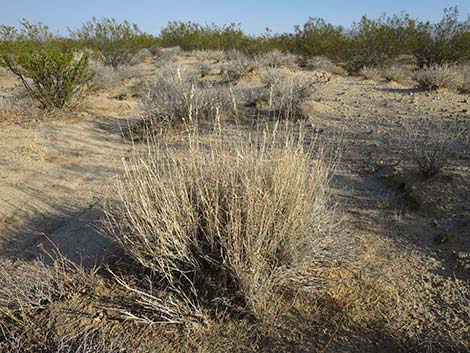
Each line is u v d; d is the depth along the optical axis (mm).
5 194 4023
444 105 7617
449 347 2016
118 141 5926
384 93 9312
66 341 2068
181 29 24156
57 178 4484
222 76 12328
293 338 2068
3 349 2062
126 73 12656
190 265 2387
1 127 6418
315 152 4926
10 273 2746
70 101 7871
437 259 2744
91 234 3184
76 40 15508
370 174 4289
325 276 2531
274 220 2332
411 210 3439
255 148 2697
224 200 2445
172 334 2107
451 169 3934
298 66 16016
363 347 2020
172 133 5887
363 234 3080
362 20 16469
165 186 2619
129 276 2537
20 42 9250
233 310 2223
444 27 14789
